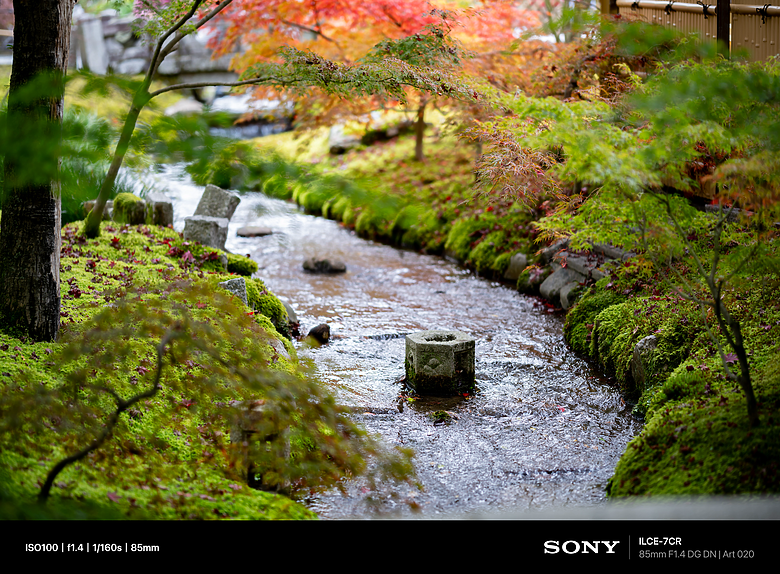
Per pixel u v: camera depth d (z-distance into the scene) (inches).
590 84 327.9
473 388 248.4
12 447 148.4
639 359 230.7
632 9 350.6
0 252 203.3
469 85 262.1
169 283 191.6
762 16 273.0
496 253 394.9
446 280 388.8
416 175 517.3
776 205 156.3
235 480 172.7
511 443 207.8
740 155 170.7
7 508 114.7
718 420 168.4
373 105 477.7
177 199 558.9
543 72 351.6
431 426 219.6
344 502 175.6
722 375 191.3
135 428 177.3
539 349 286.0
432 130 617.6
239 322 185.3
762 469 146.4
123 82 107.1
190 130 99.4
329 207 541.3
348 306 344.2
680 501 149.7
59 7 191.2
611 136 153.3
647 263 202.1
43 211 200.7
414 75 248.5
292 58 248.2
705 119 155.0
